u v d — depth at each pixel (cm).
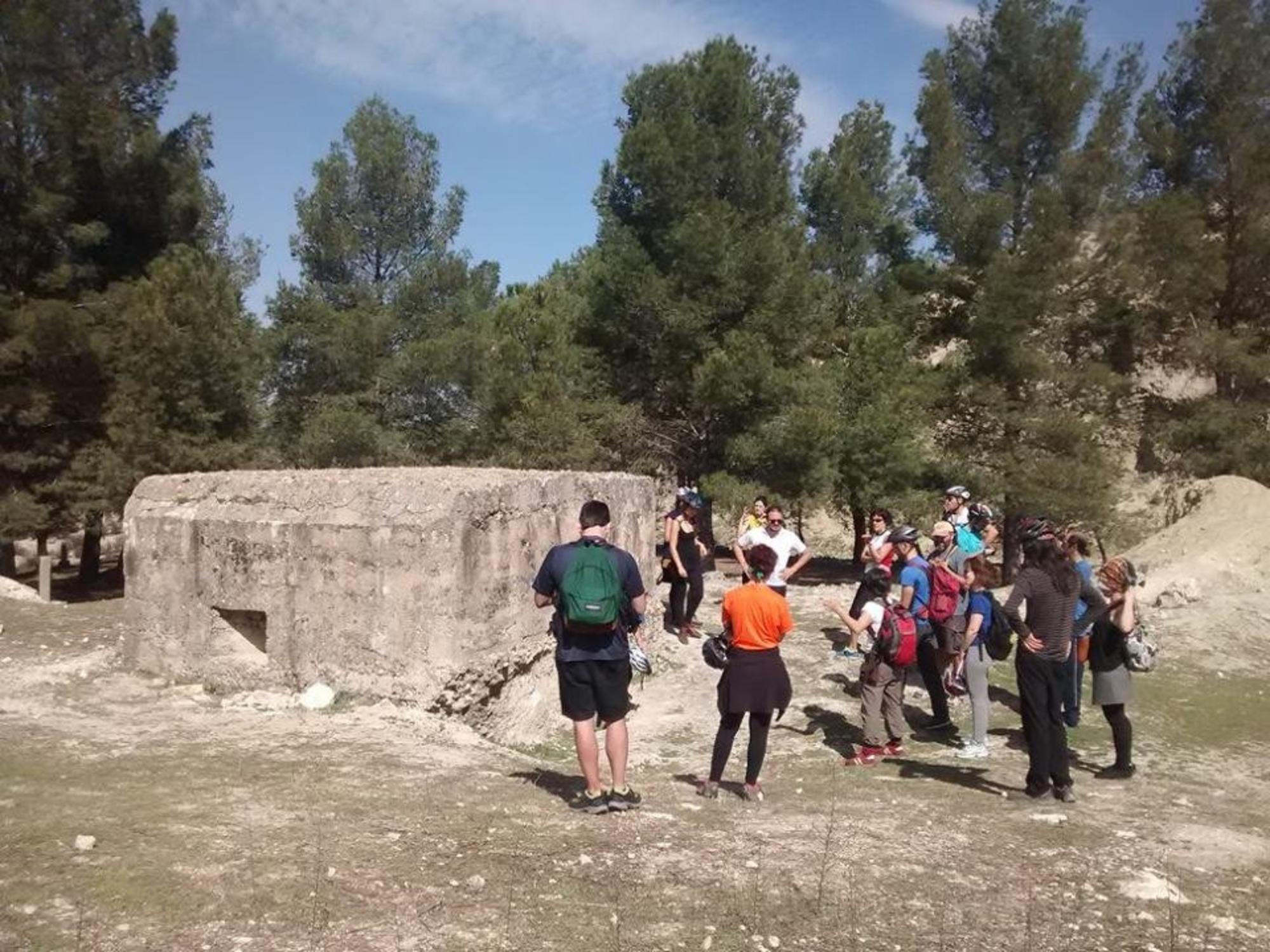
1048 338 2578
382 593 850
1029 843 629
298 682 878
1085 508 2308
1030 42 2623
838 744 945
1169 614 1573
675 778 805
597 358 2495
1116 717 855
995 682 1205
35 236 2433
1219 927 501
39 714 805
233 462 2366
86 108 2423
